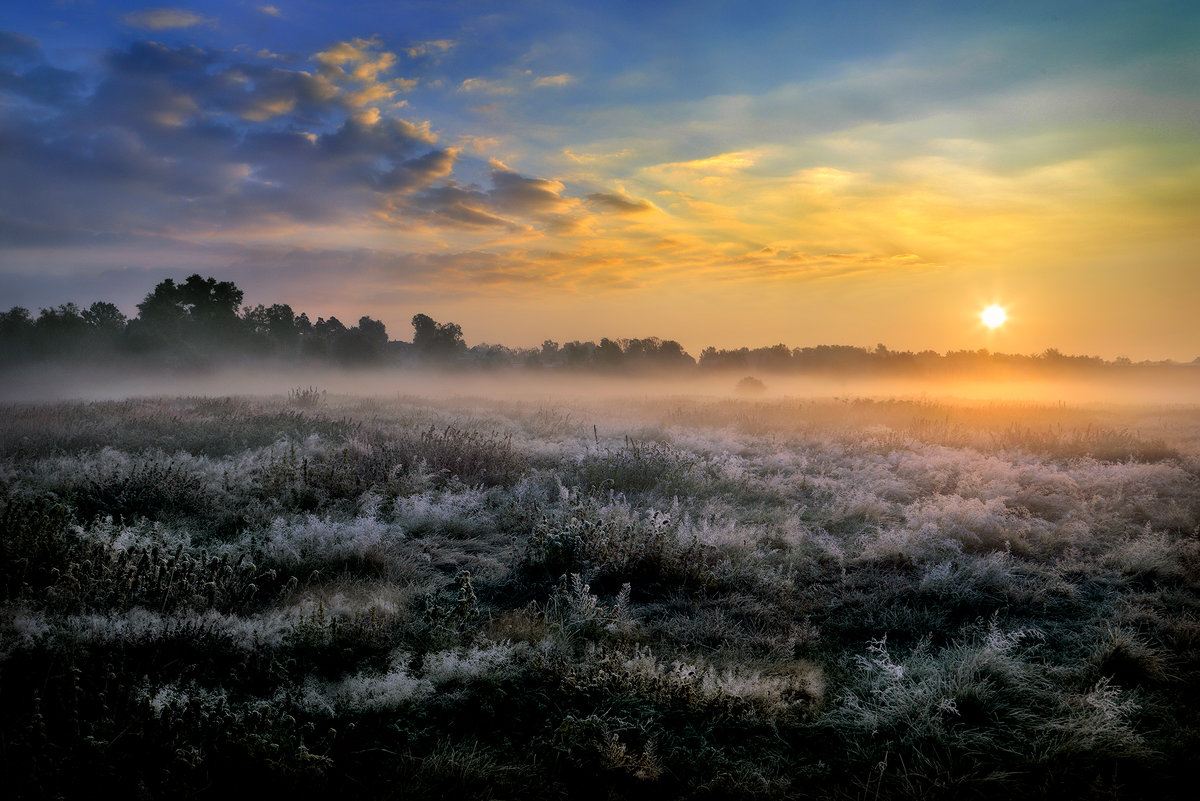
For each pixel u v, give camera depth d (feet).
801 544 24.04
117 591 16.67
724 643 16.37
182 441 39.68
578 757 11.64
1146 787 11.02
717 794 10.88
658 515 23.63
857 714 13.15
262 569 20.04
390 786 10.78
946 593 19.25
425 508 25.77
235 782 10.52
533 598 19.10
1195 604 18.22
